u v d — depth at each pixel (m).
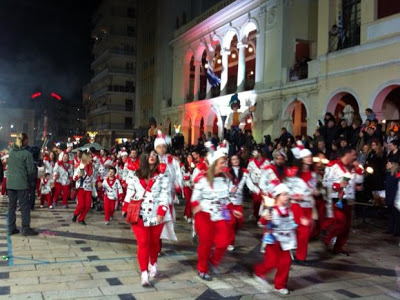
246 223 11.05
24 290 5.39
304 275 6.52
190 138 34.69
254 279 6.19
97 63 63.81
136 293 5.43
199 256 6.16
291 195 6.64
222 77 29.47
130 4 56.69
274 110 23.06
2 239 8.48
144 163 5.88
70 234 9.17
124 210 5.88
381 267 7.05
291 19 22.95
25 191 8.84
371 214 12.75
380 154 11.50
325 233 9.71
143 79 49.50
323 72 19.02
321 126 15.30
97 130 61.56
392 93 18.92
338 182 7.54
